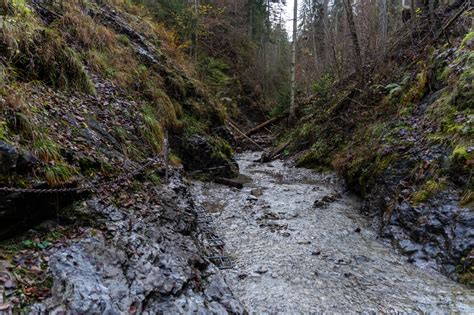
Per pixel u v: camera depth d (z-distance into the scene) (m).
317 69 25.28
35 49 5.70
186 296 3.69
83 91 6.63
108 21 10.48
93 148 5.25
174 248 4.42
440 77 8.38
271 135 20.28
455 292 4.49
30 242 3.44
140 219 4.60
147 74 9.85
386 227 6.46
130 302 3.27
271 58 38.22
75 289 3.09
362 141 10.53
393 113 9.99
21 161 3.68
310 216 7.59
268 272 5.04
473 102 6.49
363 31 18.36
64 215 3.93
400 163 7.47
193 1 23.56
